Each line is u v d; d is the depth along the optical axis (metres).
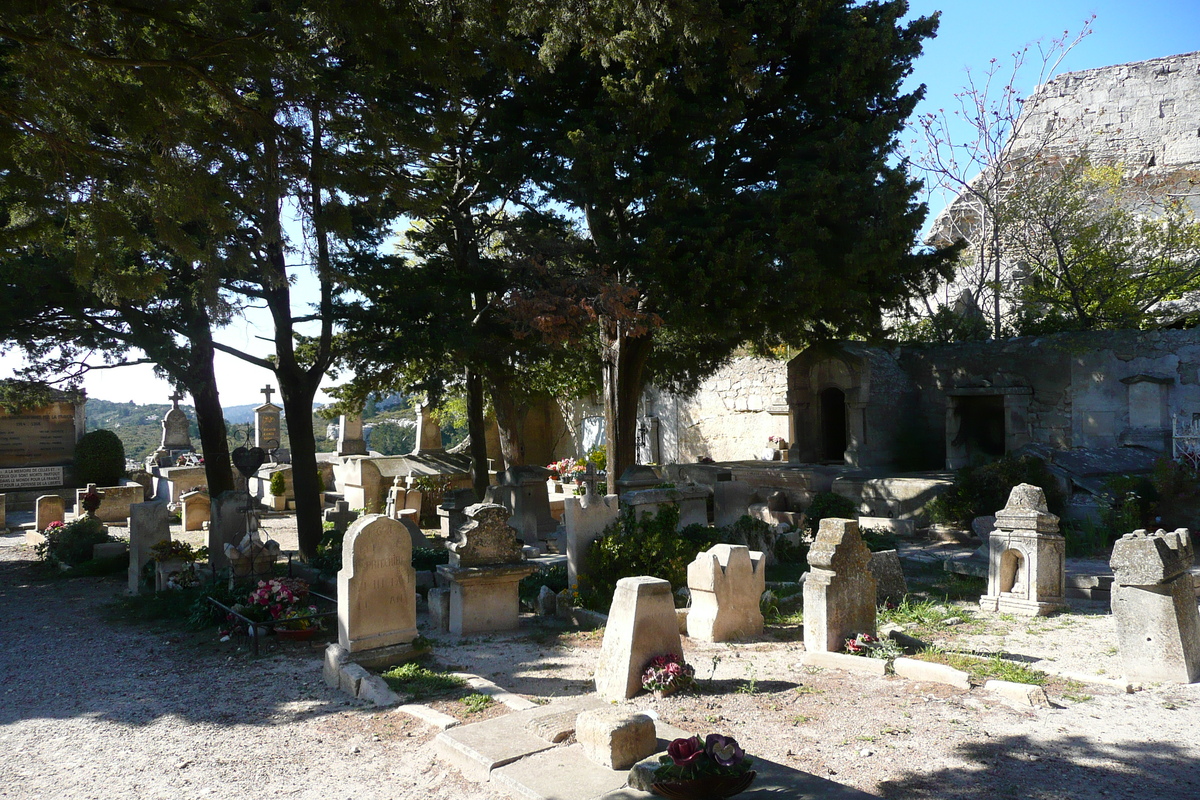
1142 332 16.72
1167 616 6.83
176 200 6.76
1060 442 18.05
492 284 15.75
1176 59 30.34
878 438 20.72
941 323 21.91
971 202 25.81
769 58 13.43
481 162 14.47
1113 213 21.98
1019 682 6.71
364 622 8.06
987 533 12.88
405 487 23.23
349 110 7.48
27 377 15.62
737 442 25.95
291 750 6.09
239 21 6.25
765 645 8.55
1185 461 14.33
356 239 14.46
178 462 30.17
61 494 30.19
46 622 11.73
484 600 9.86
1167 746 5.38
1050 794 4.70
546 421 33.91
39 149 6.56
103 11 6.16
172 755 6.14
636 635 6.80
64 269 12.32
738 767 4.31
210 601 10.73
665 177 13.02
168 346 13.41
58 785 5.67
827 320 15.87
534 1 6.98
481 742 5.48
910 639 8.16
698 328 13.73
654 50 11.91
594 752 5.04
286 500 25.78
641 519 12.45
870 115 14.48
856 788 4.70
